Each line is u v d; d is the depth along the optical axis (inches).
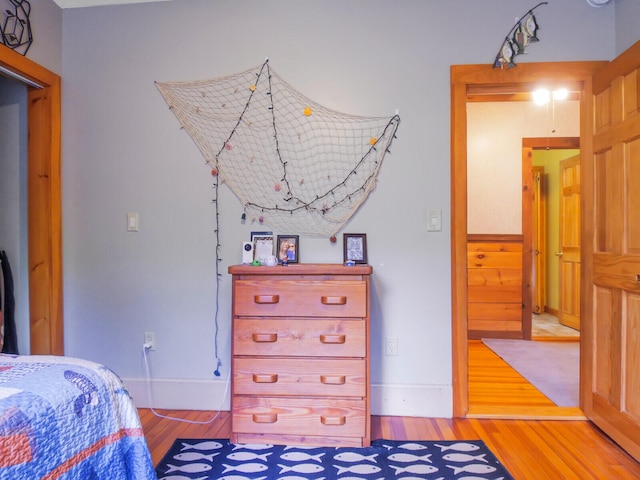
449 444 72.9
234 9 88.7
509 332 156.1
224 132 88.7
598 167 80.1
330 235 87.0
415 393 85.0
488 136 158.7
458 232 84.7
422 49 86.0
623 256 70.4
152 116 89.4
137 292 89.7
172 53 89.4
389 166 86.4
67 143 90.7
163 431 78.2
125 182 89.8
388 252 86.3
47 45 86.4
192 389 88.4
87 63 90.5
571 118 155.6
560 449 71.2
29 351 89.4
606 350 76.3
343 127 87.0
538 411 86.4
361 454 69.2
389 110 86.3
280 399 72.4
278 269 72.0
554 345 146.6
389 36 86.4
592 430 78.7
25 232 91.0
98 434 37.1
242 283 72.9
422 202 85.7
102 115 90.1
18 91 90.6
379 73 86.6
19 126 90.7
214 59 89.0
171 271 89.3
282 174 88.0
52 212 88.1
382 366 86.2
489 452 70.0
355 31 87.0
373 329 86.4
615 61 73.7
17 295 91.0
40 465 30.7
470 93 89.0
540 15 84.1
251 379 72.7
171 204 89.3
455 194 84.7
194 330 88.9
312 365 71.8
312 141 87.5
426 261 85.7
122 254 90.0
